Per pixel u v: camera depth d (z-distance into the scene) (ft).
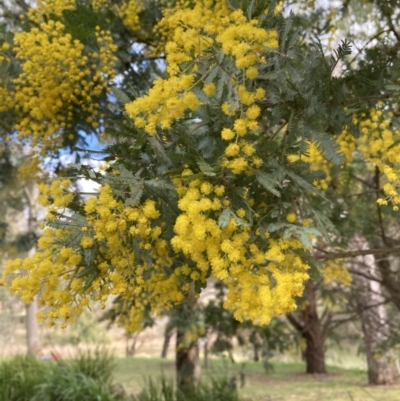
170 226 5.52
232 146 5.37
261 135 6.34
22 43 8.75
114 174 5.61
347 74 8.15
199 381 21.79
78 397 18.71
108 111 10.47
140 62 12.12
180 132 5.71
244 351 29.25
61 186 5.51
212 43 6.08
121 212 5.36
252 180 5.78
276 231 5.66
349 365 40.37
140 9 11.64
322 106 6.16
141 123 5.64
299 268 5.47
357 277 23.82
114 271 5.70
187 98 5.52
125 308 13.62
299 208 6.34
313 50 6.64
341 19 11.02
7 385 20.65
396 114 8.32
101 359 22.71
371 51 8.71
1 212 24.72
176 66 5.92
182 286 6.47
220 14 7.06
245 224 5.05
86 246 5.32
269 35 5.81
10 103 9.64
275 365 40.91
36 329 43.55
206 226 4.99
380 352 22.93
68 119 9.91
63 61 8.96
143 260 5.78
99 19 10.90
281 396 27.30
